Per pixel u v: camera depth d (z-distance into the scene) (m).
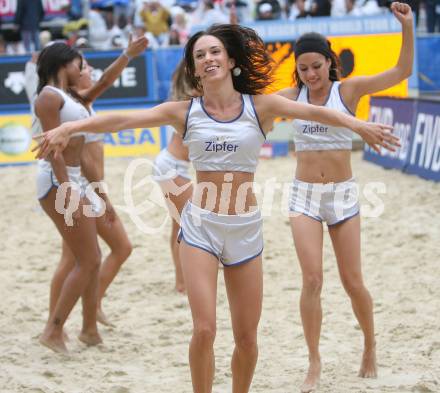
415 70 31.03
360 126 8.77
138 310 15.04
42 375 11.52
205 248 9.30
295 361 12.00
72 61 12.36
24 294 16.09
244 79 9.65
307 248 10.86
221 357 12.26
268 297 15.44
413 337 12.74
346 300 14.90
